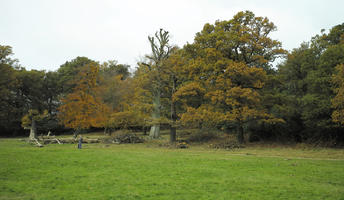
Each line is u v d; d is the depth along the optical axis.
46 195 8.66
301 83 29.86
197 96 32.50
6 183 10.12
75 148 24.66
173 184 10.22
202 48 30.66
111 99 48.44
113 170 12.90
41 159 15.98
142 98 39.09
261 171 12.87
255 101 26.06
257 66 29.77
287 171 12.85
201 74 29.75
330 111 24.42
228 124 37.44
